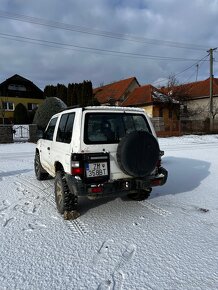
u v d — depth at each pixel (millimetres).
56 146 5355
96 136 4445
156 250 3561
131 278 2963
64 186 4684
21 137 23406
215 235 3990
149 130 5043
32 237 3975
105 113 4641
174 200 5633
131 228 4262
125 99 39406
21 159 11977
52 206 5367
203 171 8539
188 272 3057
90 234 4066
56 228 4293
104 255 3457
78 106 4727
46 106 21172
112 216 4773
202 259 3322
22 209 5191
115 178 4492
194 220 4559
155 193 6133
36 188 6766
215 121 31203
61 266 3213
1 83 43719
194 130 29391
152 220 4574
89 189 4230
